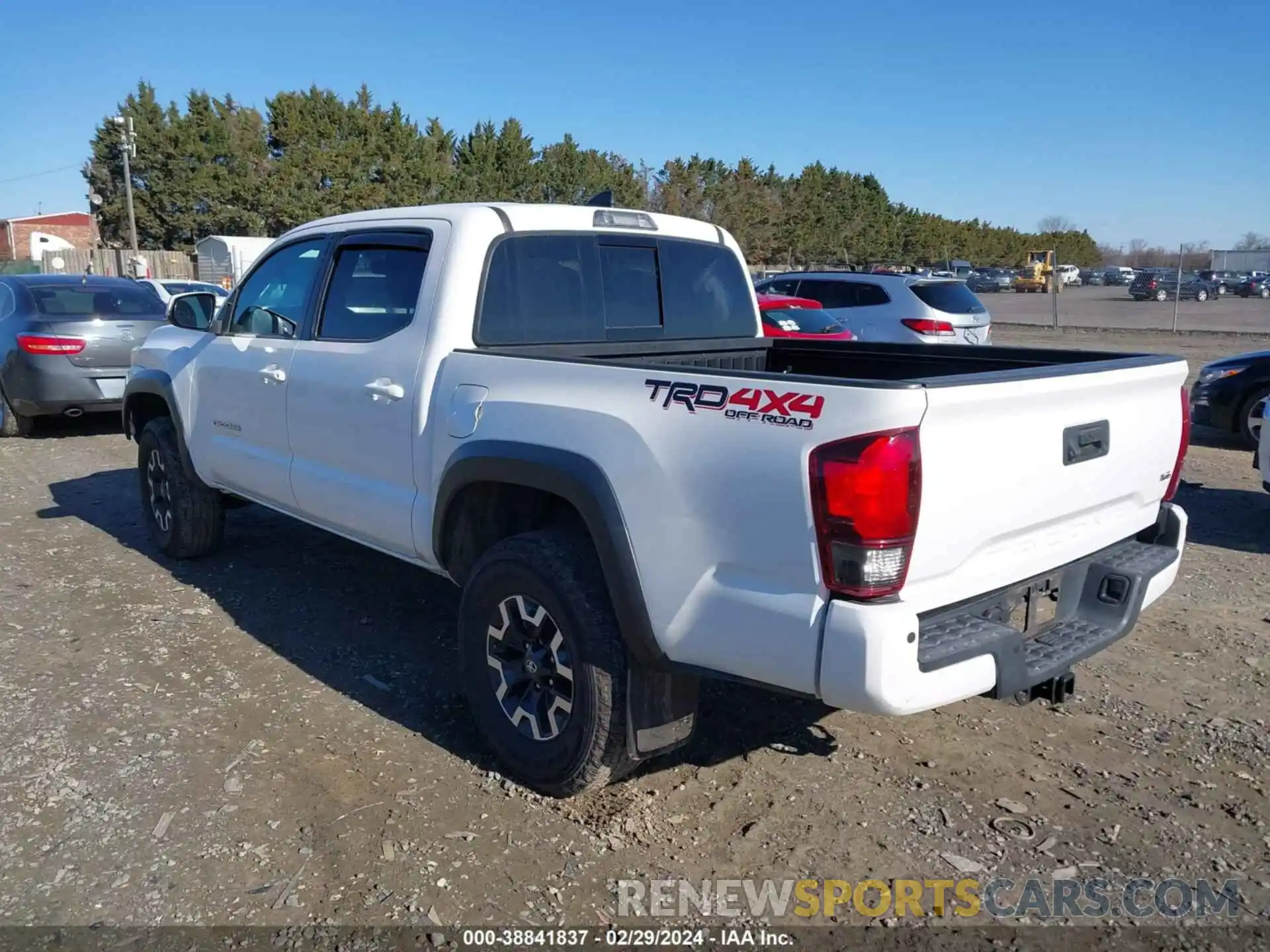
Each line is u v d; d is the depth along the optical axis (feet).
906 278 44.16
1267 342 76.64
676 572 9.72
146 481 20.07
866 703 8.56
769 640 9.07
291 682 14.25
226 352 16.74
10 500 24.88
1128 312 123.85
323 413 14.33
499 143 173.27
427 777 11.72
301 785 11.48
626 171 185.26
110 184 175.01
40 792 11.21
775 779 11.80
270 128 164.96
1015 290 201.87
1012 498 9.53
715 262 16.07
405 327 13.08
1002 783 11.76
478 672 11.82
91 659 14.90
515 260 13.15
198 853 10.13
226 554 20.18
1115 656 15.49
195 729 12.77
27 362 31.81
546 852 10.28
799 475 8.75
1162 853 10.41
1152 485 11.80
